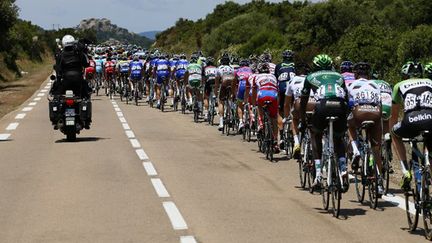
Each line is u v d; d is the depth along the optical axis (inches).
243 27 3174.2
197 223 378.6
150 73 1293.1
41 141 773.3
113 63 1552.7
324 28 2172.7
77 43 756.0
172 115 1133.1
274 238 345.1
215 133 869.8
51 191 474.9
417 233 357.1
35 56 3934.5
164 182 511.2
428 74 367.2
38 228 368.5
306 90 424.5
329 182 404.8
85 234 354.6
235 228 367.2
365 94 431.2
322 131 418.9
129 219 388.8
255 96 701.9
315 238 345.1
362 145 468.1
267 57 784.3
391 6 2341.3
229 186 496.7
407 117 359.3
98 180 518.6
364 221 386.6
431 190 369.7
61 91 759.7
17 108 1245.1
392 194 471.5
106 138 804.0
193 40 4005.9
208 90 986.1
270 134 625.6
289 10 3388.3
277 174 552.7
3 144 746.2
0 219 390.9
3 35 2055.9
